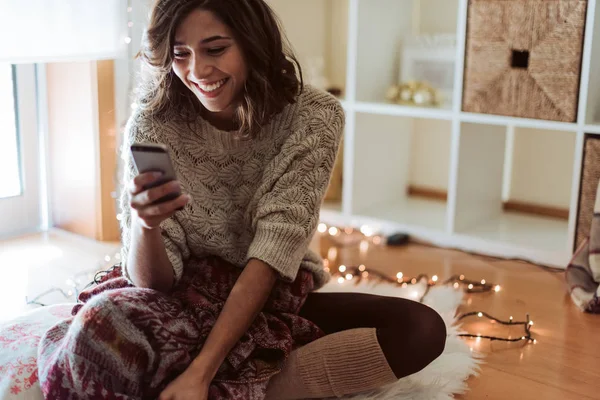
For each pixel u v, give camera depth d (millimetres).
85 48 2191
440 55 2670
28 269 2236
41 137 2529
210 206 1419
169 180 1156
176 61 1304
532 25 2258
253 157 1436
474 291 2135
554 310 2006
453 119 2469
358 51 2652
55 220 2621
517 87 2328
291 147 1395
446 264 2379
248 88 1347
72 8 2133
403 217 2758
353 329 1399
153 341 1202
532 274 2287
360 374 1372
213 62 1278
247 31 1288
